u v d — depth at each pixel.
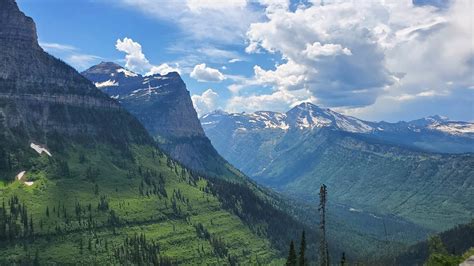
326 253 145.75
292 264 165.75
